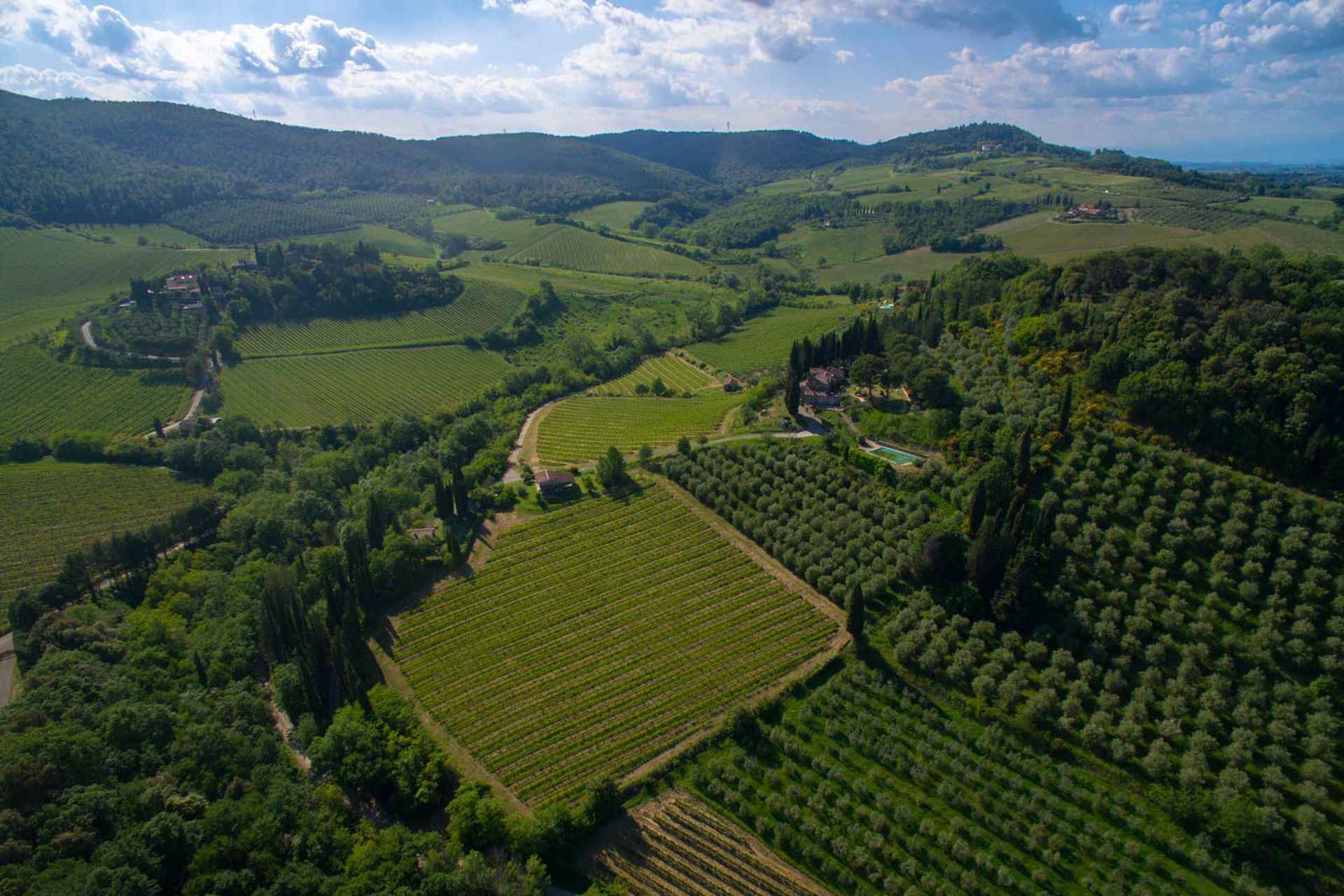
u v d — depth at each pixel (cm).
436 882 7206
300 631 10950
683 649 10856
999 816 8156
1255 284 13762
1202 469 11269
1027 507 11512
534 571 12762
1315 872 7362
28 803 7975
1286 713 8556
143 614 12638
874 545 11750
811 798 8381
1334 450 10688
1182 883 7450
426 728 9788
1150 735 8806
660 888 7650
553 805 8238
